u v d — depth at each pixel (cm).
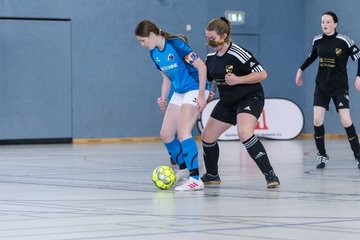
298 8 4150
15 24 3578
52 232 896
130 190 1420
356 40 3822
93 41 3722
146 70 3828
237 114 1441
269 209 1113
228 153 2652
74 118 3697
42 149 3119
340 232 881
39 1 3619
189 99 1414
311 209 1109
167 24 3872
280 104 3791
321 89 1966
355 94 3812
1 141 3575
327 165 2056
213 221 987
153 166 2095
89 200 1253
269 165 1448
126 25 3784
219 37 1411
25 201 1245
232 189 1427
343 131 3894
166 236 860
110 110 3759
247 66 1422
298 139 3803
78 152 2855
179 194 1342
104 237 854
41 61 3631
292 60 4144
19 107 3597
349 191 1380
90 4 3716
